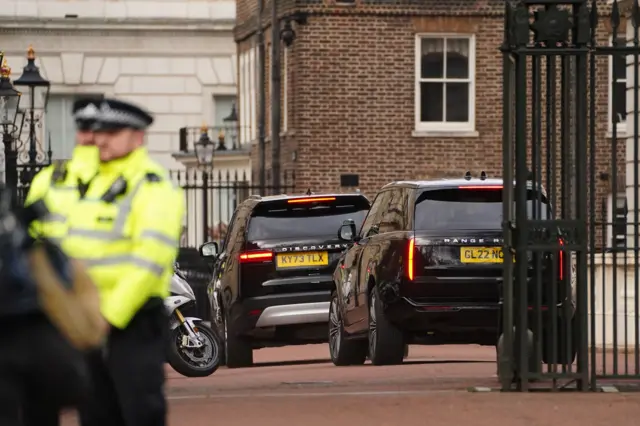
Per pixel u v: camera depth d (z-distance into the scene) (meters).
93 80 178.88
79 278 23.06
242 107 143.62
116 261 25.05
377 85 117.75
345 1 117.25
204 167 125.38
